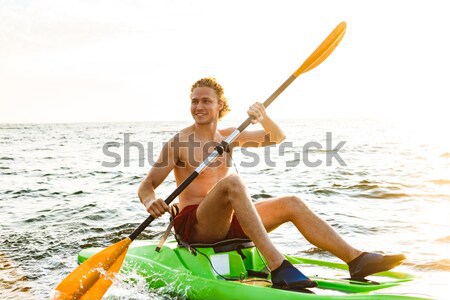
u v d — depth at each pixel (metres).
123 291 4.01
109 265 3.91
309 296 3.28
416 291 3.23
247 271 3.93
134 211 8.04
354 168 14.16
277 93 4.43
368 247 5.71
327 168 14.34
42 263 5.30
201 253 3.91
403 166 14.52
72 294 3.78
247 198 3.63
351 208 7.95
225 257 3.91
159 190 10.47
